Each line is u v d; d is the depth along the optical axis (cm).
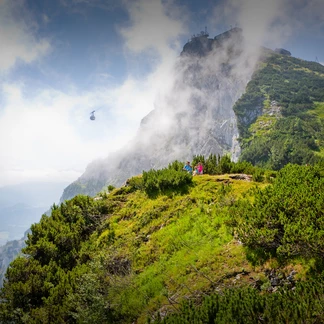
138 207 1823
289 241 958
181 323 763
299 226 974
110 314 1141
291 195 1198
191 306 848
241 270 1026
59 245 1708
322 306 661
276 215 1101
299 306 671
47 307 1267
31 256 1636
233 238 1213
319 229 959
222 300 793
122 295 1189
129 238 1559
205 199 1639
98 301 1156
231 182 1794
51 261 1566
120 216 1811
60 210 1964
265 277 960
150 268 1282
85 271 1421
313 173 1498
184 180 1859
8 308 1320
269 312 692
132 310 1092
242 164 2114
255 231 1059
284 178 1490
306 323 644
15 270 1487
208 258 1149
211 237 1280
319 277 820
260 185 1686
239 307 740
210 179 1878
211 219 1423
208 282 1030
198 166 2144
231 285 979
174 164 2209
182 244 1324
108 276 1330
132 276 1277
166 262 1263
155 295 1109
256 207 1199
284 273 941
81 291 1239
